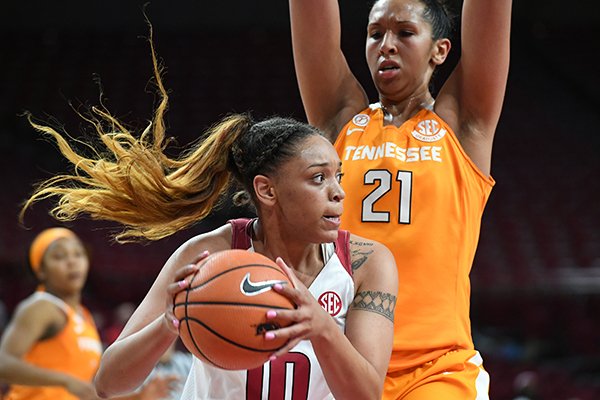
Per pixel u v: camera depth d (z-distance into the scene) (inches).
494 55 248.2
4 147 1274.6
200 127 1365.7
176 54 1534.2
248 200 213.5
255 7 1596.9
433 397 223.8
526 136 1406.3
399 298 239.0
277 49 1566.2
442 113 259.9
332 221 193.0
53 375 387.9
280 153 192.5
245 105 1433.3
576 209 1230.9
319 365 195.0
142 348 186.2
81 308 438.6
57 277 422.6
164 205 212.4
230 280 171.6
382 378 188.2
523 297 1033.5
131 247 1080.8
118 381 192.2
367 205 248.1
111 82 1464.1
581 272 1061.1
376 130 257.3
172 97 1438.2
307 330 170.4
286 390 199.2
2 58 1507.1
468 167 252.4
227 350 169.8
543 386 842.8
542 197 1256.8
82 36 1561.3
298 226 193.0
